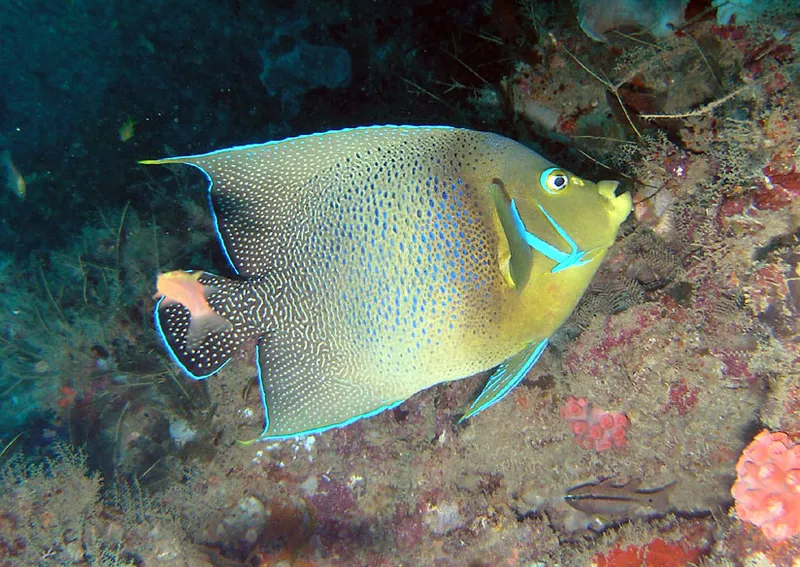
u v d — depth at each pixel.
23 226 1.29
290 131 1.06
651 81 0.51
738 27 0.44
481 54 0.67
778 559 0.44
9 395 0.88
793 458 0.43
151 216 0.95
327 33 0.94
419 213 0.33
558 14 0.54
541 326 0.35
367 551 0.61
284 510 0.64
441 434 0.58
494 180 0.33
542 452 0.55
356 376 0.36
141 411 0.75
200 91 1.24
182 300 0.37
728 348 0.45
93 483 0.65
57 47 1.52
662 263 0.48
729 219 0.43
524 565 0.58
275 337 0.37
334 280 0.35
